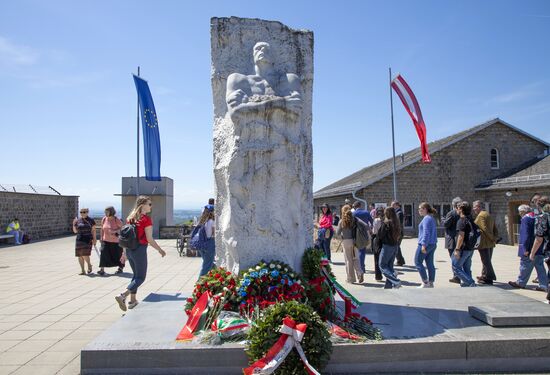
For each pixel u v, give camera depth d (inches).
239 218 216.4
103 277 437.1
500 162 1066.1
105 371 166.9
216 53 236.5
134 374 166.1
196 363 167.3
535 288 359.6
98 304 307.4
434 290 278.8
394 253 353.1
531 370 175.0
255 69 232.4
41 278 430.6
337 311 214.8
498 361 175.9
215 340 174.1
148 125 596.4
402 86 743.1
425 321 207.0
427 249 347.9
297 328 160.9
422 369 173.8
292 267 218.4
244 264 214.8
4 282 406.0
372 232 448.5
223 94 234.4
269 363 157.4
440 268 493.0
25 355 198.5
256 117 217.2
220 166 227.8
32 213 1035.9
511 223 913.5
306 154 236.7
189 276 446.6
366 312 224.5
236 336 178.5
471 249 339.6
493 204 982.4
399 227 351.9
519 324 197.5
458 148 1053.2
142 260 283.0
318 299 204.8
